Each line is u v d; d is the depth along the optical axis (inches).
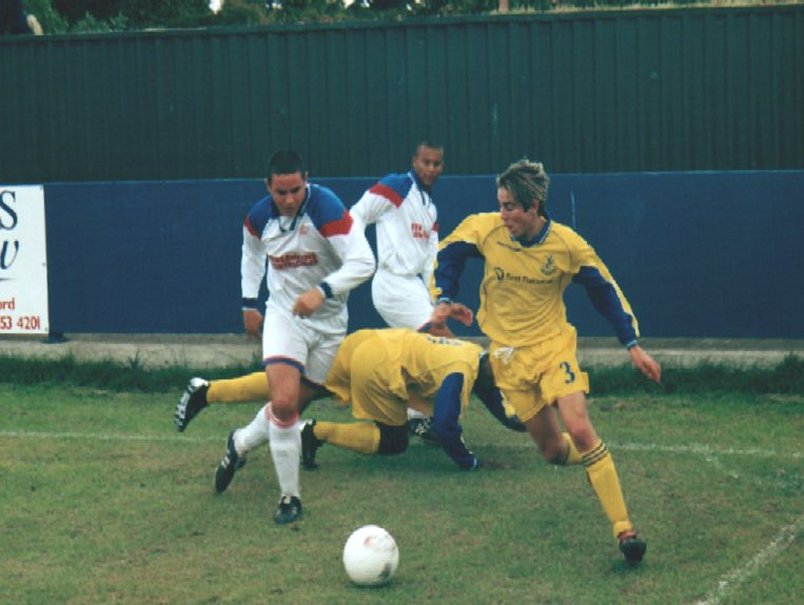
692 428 399.2
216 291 522.6
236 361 513.7
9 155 695.1
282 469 302.4
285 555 276.7
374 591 252.2
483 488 328.8
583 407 273.0
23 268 532.7
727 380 463.2
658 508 308.3
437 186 511.2
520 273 279.7
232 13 1138.0
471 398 450.3
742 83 643.5
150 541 288.0
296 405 302.8
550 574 261.0
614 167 655.1
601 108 653.9
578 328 502.3
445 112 663.1
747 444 376.5
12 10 791.1
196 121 683.4
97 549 282.0
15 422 418.9
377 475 344.2
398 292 425.7
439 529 293.9
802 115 639.8
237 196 517.0
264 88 676.7
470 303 510.6
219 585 257.0
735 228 490.0
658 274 496.7
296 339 306.8
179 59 681.0
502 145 661.3
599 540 284.0
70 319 531.8
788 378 461.7
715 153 648.4
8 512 312.2
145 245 524.4
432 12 1179.3
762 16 638.5
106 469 354.0
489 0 1144.2
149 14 1323.8
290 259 305.0
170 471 351.9
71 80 687.1
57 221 528.1
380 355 338.6
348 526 297.4
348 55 667.4
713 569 261.9
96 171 691.4
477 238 285.4
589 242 499.8
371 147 671.1
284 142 677.9
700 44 644.1
